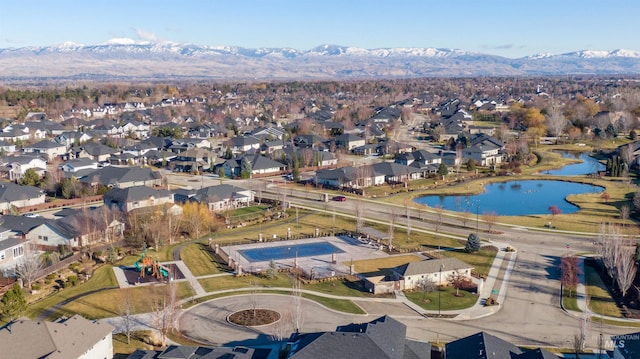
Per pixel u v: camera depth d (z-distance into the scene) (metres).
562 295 82.12
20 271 83.62
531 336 69.00
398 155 185.50
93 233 104.81
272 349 63.31
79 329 59.75
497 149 198.88
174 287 76.00
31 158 162.12
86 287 83.94
